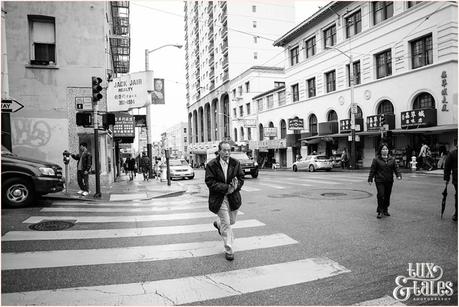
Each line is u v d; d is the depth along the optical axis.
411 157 22.91
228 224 5.06
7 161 8.91
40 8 14.49
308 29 34.88
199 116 81.31
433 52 21.62
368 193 11.27
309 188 13.41
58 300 3.60
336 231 6.32
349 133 28.19
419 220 6.95
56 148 14.51
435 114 21.36
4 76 11.73
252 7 60.00
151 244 5.69
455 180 6.80
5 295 3.71
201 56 78.75
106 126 11.63
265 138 44.22
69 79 14.77
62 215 8.10
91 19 15.14
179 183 19.27
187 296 3.71
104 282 4.08
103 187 15.41
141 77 15.08
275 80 49.78
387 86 25.20
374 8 26.86
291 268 4.49
